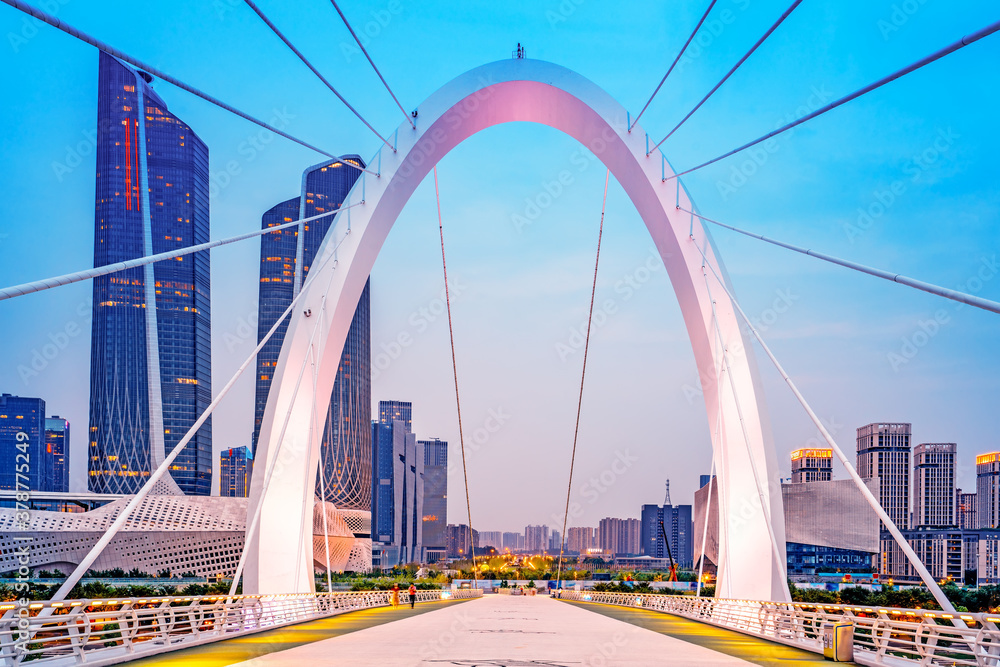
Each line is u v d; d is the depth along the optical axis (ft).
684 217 137.28
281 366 133.18
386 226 145.89
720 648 75.87
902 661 62.85
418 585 399.65
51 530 408.05
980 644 53.72
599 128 141.49
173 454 83.66
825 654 67.62
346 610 150.92
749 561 122.31
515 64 144.15
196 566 419.74
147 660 61.00
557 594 370.94
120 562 412.36
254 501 128.06
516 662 59.77
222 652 67.67
